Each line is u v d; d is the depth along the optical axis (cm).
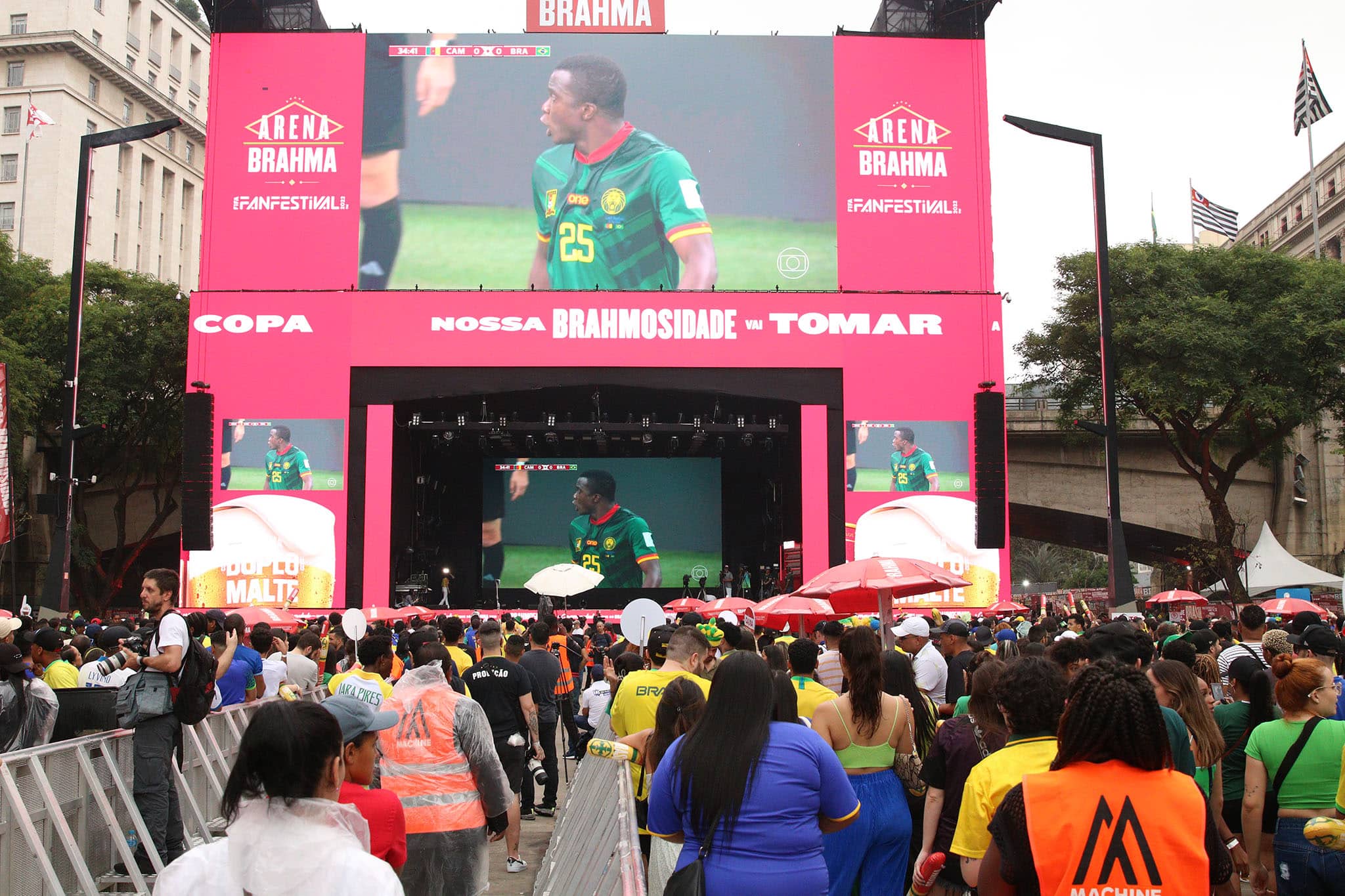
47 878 828
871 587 1313
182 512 3419
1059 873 382
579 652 2170
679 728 694
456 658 1311
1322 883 641
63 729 1075
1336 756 655
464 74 3909
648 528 4409
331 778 362
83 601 4744
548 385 3794
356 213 3834
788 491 4266
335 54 3897
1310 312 4125
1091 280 4366
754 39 3947
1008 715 500
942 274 3872
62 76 7450
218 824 1211
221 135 3853
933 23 4075
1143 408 4412
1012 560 11194
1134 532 5416
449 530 4616
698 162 3888
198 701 962
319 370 3766
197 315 3775
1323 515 5041
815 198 3888
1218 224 6041
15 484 4584
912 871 842
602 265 3838
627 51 3931
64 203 7412
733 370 3809
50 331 4566
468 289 3816
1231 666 859
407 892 712
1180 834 383
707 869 466
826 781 484
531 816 1426
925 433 3794
